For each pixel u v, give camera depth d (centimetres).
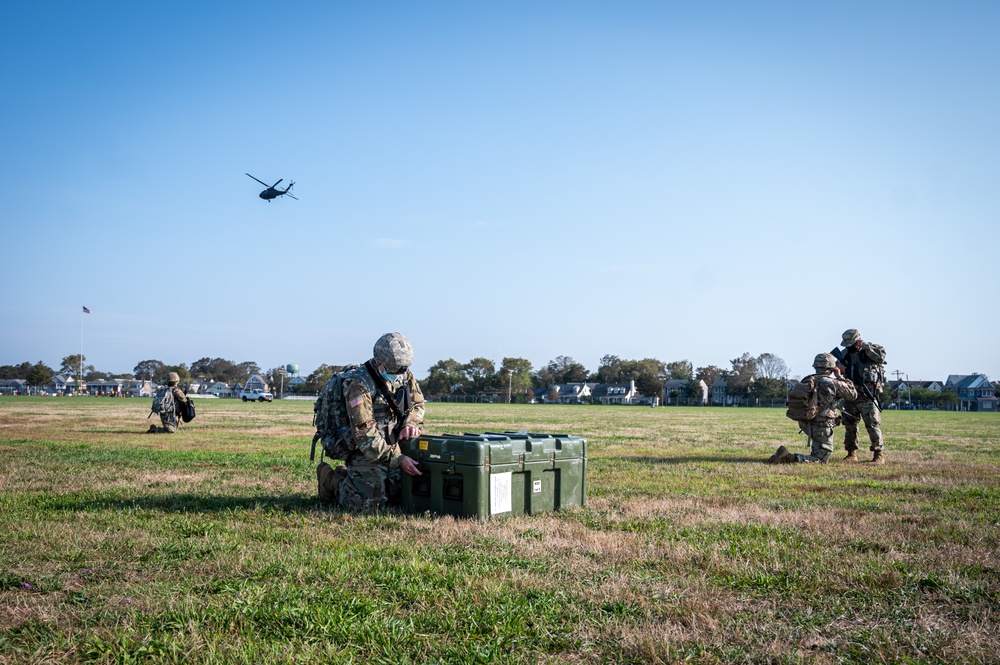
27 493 858
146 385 17212
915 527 670
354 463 746
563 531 633
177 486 933
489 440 696
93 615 404
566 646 369
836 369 1330
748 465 1265
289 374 17588
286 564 505
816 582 476
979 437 2353
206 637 372
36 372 16788
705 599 440
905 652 364
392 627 384
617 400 15825
